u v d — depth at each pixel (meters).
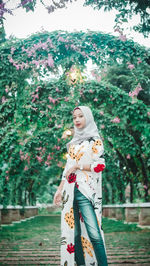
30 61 5.68
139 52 5.53
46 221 15.15
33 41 5.53
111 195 16.05
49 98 6.20
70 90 6.20
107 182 14.09
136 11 5.12
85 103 6.52
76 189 2.77
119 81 6.59
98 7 5.14
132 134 7.79
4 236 7.71
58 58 5.69
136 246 5.64
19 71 5.81
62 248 2.67
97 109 6.77
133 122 6.50
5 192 8.97
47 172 17.02
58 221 15.22
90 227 2.64
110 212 16.23
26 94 6.12
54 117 6.54
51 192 26.86
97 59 5.67
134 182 9.76
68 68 5.87
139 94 6.50
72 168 2.77
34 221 14.73
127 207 11.01
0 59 5.65
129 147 7.53
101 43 5.52
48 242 6.50
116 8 5.12
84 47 5.53
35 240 6.86
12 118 6.34
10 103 6.10
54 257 4.59
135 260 4.20
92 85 6.12
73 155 2.91
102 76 6.38
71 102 6.33
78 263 2.81
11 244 6.17
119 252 4.98
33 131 7.15
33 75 5.83
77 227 2.80
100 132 7.33
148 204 9.23
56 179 18.42
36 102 6.29
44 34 5.54
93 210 2.71
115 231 8.65
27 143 7.83
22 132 6.87
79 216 2.83
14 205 11.52
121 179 11.96
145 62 5.59
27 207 17.05
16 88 6.00
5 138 6.67
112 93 6.15
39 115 6.48
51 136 7.83
